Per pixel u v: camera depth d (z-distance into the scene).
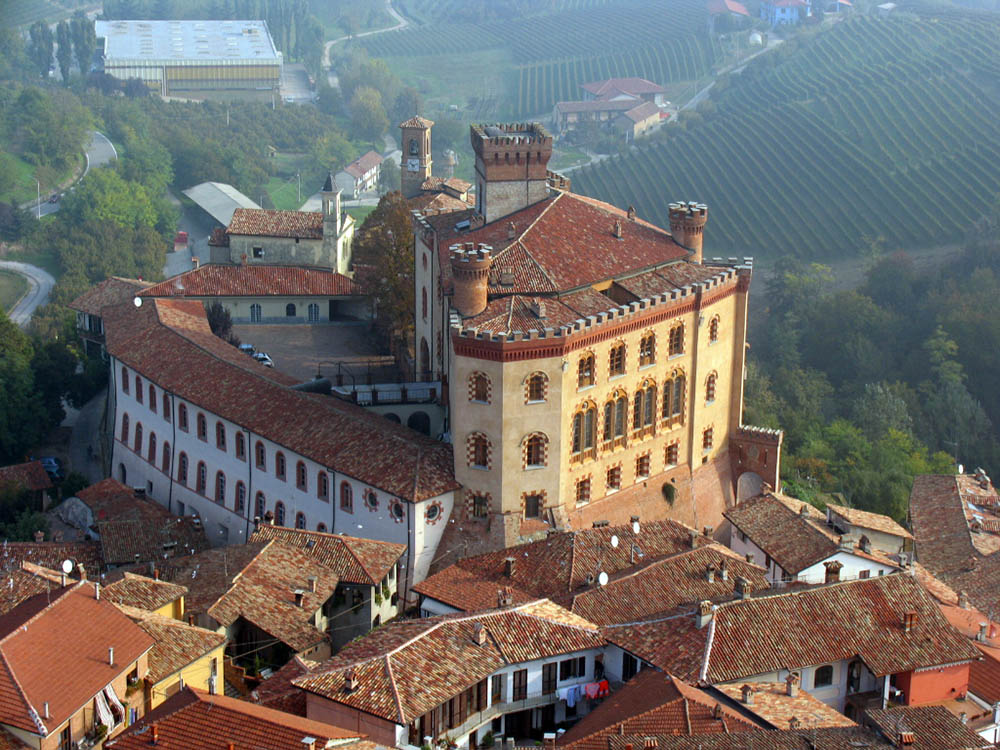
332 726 86.50
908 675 102.75
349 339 190.62
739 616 102.75
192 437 149.75
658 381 137.12
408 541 124.75
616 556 117.81
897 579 109.12
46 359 187.12
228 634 110.94
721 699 96.12
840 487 186.00
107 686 91.56
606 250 139.38
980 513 148.38
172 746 82.38
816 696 102.19
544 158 145.38
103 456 175.00
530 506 127.00
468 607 111.44
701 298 138.88
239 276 198.00
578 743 88.31
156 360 156.50
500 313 126.38
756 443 148.12
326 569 119.31
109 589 106.88
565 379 125.31
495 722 98.44
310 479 133.62
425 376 152.62
